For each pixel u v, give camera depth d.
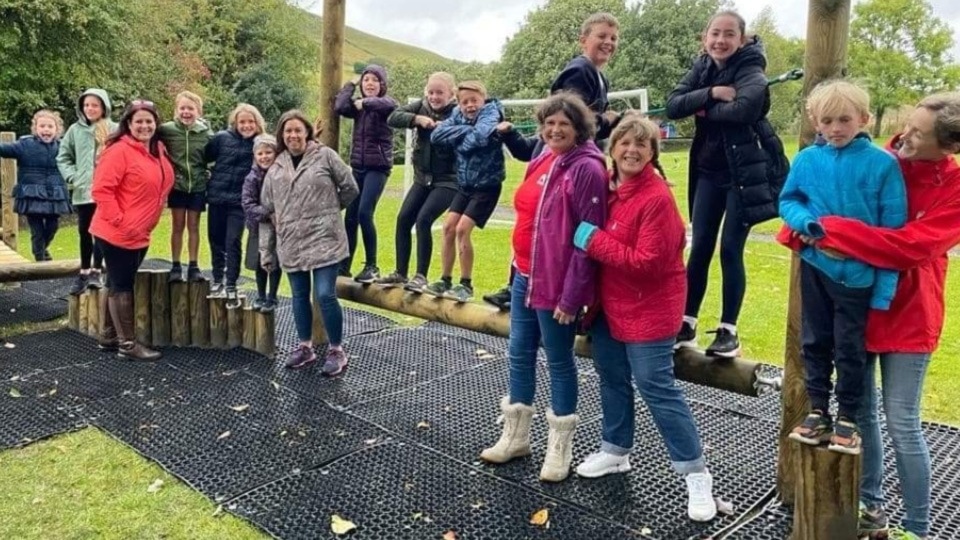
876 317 2.38
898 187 2.26
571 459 3.34
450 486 3.18
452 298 4.11
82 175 5.52
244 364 4.77
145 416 3.92
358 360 4.86
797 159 2.47
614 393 3.15
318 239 4.37
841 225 2.29
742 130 2.90
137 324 5.04
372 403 4.13
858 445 2.38
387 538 2.78
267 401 4.14
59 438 3.66
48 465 3.37
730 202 2.99
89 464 3.38
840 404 2.42
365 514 2.94
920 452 2.43
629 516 2.93
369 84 4.68
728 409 4.03
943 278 2.43
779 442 3.02
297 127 4.32
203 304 5.07
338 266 4.50
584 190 2.80
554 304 2.97
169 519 2.91
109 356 4.94
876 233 2.25
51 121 6.88
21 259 6.03
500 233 10.11
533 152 3.79
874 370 2.54
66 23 11.66
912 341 2.36
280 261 4.52
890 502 3.00
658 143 2.73
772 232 10.52
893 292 2.30
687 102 3.01
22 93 11.99
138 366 4.73
